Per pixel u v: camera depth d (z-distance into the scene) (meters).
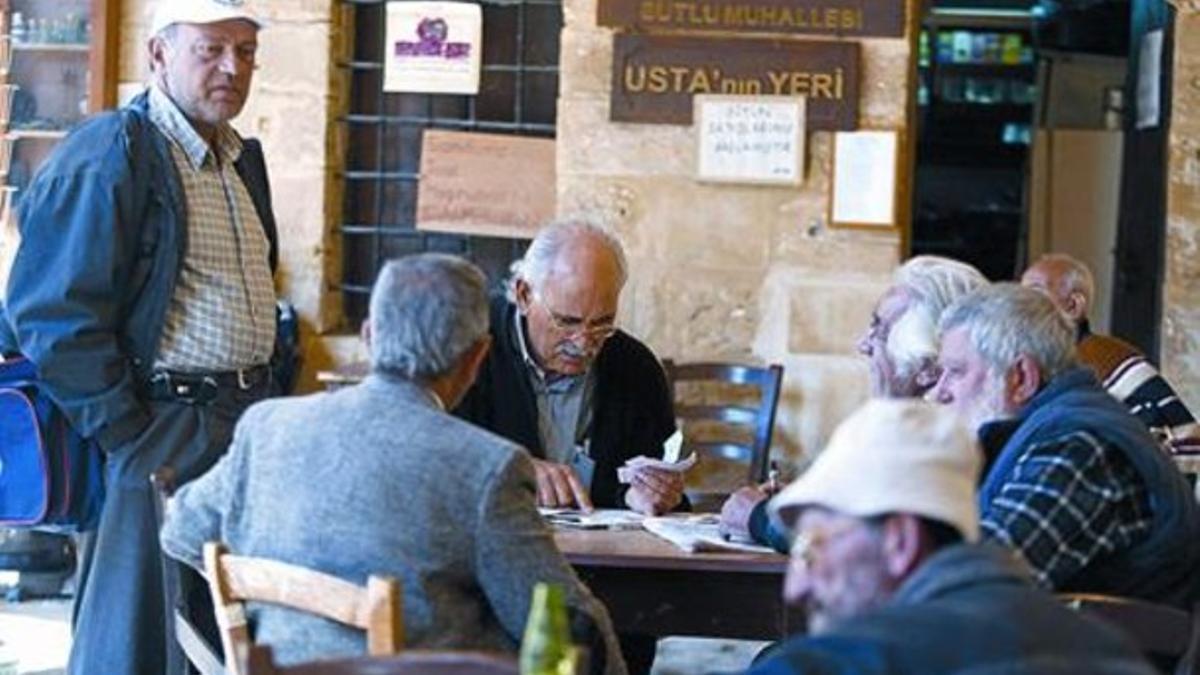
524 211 9.22
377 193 9.39
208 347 5.85
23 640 8.21
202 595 5.25
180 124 5.87
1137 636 3.87
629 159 9.00
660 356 9.03
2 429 5.77
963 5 13.48
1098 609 3.88
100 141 5.70
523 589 4.13
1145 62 9.92
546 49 9.24
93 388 5.61
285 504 4.20
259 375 6.00
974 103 13.53
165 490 4.72
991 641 2.79
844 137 8.91
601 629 4.22
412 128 9.36
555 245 5.73
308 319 9.20
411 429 4.14
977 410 4.62
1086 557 4.28
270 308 6.10
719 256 9.00
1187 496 4.39
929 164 13.67
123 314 5.77
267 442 4.28
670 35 8.91
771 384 8.57
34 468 5.78
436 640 4.11
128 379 5.67
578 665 3.11
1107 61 12.29
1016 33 13.48
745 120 8.92
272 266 6.32
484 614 4.23
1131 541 4.32
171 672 5.21
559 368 5.78
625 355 6.03
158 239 5.77
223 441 5.84
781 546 5.03
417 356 4.19
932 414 2.99
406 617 4.09
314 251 9.17
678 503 5.71
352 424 4.18
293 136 9.15
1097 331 10.91
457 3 9.18
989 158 13.62
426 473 4.12
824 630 2.88
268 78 9.12
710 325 9.02
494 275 9.37
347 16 9.29
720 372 8.77
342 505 4.12
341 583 3.86
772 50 8.90
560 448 5.89
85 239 5.60
